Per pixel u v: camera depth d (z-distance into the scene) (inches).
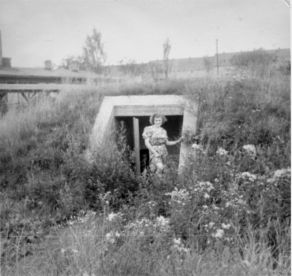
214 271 138.6
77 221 172.2
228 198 168.2
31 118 205.2
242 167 182.7
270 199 167.3
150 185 184.9
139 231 157.6
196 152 186.5
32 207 186.4
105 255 152.9
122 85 208.7
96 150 193.2
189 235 154.6
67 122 204.8
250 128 192.4
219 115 196.5
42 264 157.2
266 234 155.2
